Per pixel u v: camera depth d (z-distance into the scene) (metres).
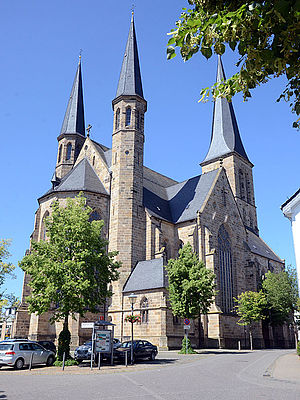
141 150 55.97
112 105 58.91
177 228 55.34
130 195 52.00
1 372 23.94
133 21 64.69
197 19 6.41
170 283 40.00
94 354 28.12
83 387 16.22
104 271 31.59
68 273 28.86
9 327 59.97
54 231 31.11
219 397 13.11
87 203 51.44
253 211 89.25
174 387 15.83
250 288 57.62
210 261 50.12
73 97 73.31
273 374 20.64
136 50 61.97
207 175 62.16
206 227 52.78
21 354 26.53
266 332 63.22
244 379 18.48
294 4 5.11
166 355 35.66
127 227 50.34
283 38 5.88
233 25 5.91
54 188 56.31
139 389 15.34
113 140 56.75
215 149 88.94
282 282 58.50
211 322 47.00
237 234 59.19
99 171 56.44
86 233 30.84
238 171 86.69
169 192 66.31
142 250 50.94
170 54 6.46
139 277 46.47
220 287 53.06
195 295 38.69
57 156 69.19
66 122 70.81
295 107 6.98
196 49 6.45
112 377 20.22
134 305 44.28
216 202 56.91
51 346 36.44
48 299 28.23
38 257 29.72
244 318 52.03
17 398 13.31
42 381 18.81
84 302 29.05
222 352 40.47
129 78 58.78
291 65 6.21
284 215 25.30
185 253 40.81
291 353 41.28
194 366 25.72
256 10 5.75
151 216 52.06
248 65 6.36
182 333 43.06
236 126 92.06
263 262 77.94
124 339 43.88
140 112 57.59
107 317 46.72
